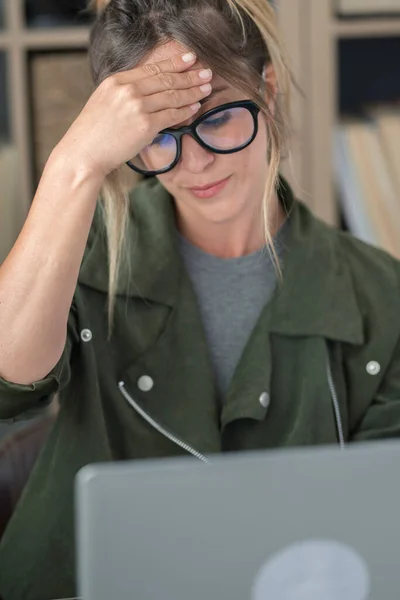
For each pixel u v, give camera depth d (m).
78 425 1.34
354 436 1.39
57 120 2.31
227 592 0.70
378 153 2.31
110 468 0.68
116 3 1.25
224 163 1.23
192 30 1.18
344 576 0.71
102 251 1.37
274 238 1.39
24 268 1.14
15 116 2.29
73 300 1.33
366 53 2.55
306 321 1.35
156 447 1.35
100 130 1.14
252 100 1.21
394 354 1.39
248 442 1.35
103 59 1.26
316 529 0.70
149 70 1.16
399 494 0.70
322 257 1.38
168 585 0.70
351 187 2.31
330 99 2.29
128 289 1.34
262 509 0.69
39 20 2.32
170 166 1.22
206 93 1.16
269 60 1.31
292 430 1.34
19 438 1.55
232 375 1.37
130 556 0.69
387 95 2.58
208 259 1.38
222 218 1.28
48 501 1.34
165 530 0.69
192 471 0.68
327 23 2.25
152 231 1.38
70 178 1.14
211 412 1.33
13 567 1.35
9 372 1.17
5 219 2.27
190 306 1.35
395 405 1.37
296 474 0.69
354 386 1.39
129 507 0.68
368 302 1.38
